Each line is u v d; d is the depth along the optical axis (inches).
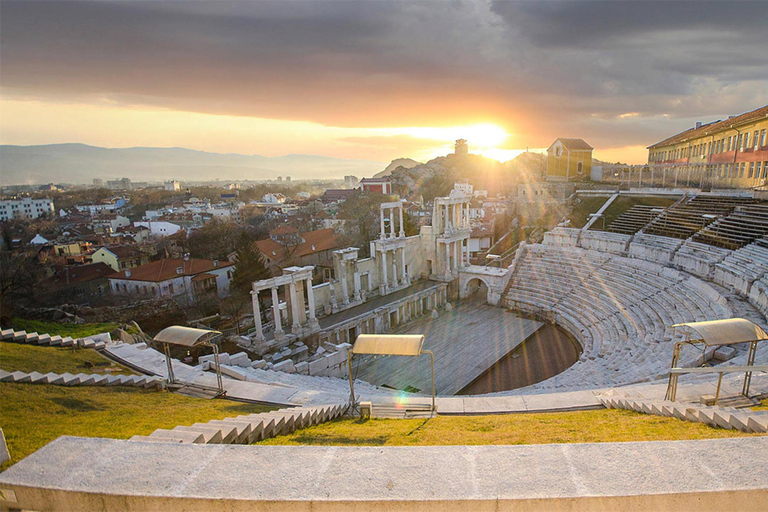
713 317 1211.2
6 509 193.8
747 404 570.6
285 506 173.6
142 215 6884.8
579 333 1648.6
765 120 1927.9
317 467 191.9
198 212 6141.7
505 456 193.6
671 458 186.9
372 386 1208.2
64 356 898.1
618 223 2326.5
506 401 735.7
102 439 217.5
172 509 178.7
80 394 650.2
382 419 619.8
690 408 498.9
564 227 2502.5
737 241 1630.2
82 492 184.1
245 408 661.3
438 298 2215.8
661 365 992.9
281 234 3850.9
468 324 1935.3
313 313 1584.6
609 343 1411.2
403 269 2187.5
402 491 174.6
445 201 2244.1
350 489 176.9
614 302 1690.5
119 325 1497.3
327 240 3550.7
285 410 566.3
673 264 1743.4
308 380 1169.4
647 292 1642.5
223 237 3885.3
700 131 2709.2
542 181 3560.5
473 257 3139.8
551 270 2169.0
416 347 596.4
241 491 178.9
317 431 510.3
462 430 516.4
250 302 2571.4
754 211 1755.7
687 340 596.1
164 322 2096.5
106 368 871.1
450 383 1370.6
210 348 1448.1
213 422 430.3
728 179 2234.3
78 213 6737.2
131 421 520.7
